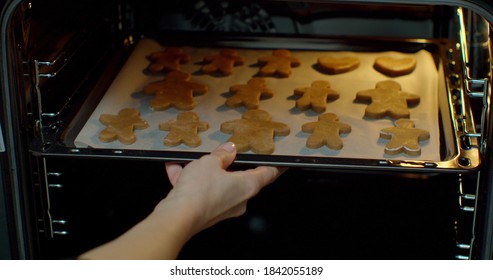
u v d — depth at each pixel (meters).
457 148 1.06
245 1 1.48
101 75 1.35
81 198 1.29
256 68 1.42
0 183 0.97
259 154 1.04
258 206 1.42
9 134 0.95
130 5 1.51
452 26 1.46
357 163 1.00
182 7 1.50
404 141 1.12
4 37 0.91
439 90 1.31
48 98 1.17
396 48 1.47
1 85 0.93
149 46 1.48
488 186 0.94
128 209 1.36
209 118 1.22
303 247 1.32
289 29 1.50
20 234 1.00
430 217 1.39
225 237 1.34
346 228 1.37
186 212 0.86
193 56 1.47
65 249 1.23
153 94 1.30
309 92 1.29
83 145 1.09
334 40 1.48
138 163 1.46
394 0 0.87
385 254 1.30
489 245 0.96
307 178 1.49
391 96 1.27
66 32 1.24
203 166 0.93
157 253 0.79
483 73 1.26
